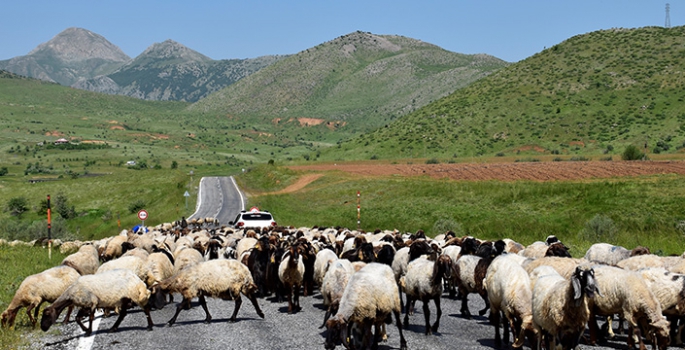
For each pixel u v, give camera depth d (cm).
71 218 8462
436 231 3912
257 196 7925
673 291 1115
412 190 5769
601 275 1089
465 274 1386
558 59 19938
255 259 1689
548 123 15338
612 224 3088
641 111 14650
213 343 1142
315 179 8700
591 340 1127
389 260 1589
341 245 2247
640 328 1077
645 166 6506
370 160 14475
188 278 1316
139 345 1139
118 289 1239
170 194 9269
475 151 14562
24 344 1159
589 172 6344
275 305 1548
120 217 8088
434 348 1105
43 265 2425
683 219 3266
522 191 4591
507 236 3462
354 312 1047
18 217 8875
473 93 19262
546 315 995
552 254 1486
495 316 1136
